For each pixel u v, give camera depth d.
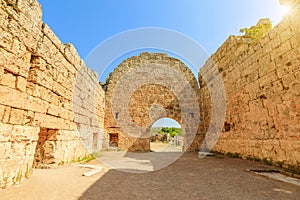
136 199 3.24
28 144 4.26
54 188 3.67
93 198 3.23
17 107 3.91
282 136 6.01
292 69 5.66
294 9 5.57
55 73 5.74
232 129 9.56
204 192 3.67
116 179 4.72
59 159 6.03
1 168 3.41
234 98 9.41
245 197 3.38
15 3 3.88
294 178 4.62
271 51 6.58
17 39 3.93
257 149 7.37
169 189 3.87
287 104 5.84
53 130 5.98
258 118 7.34
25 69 4.21
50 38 5.33
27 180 4.02
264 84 6.98
